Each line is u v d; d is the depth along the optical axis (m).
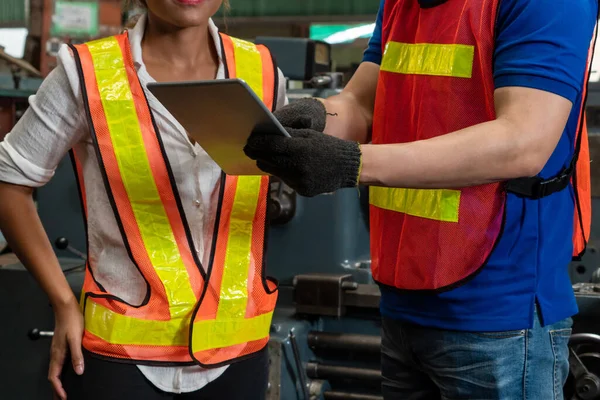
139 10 1.53
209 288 1.38
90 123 1.33
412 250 1.36
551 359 1.36
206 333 1.36
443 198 1.32
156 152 1.36
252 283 1.44
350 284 2.15
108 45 1.38
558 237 1.36
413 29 1.41
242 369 1.42
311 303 2.15
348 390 2.20
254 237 1.44
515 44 1.22
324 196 2.25
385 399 1.55
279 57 2.54
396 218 1.40
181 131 1.36
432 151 1.16
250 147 1.10
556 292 1.36
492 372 1.32
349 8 4.96
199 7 1.33
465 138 1.17
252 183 1.42
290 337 2.07
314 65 2.56
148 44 1.42
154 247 1.36
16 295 2.30
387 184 1.17
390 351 1.51
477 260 1.30
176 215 1.38
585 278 2.42
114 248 1.38
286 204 2.25
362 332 2.18
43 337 2.16
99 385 1.35
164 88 1.03
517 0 1.24
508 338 1.31
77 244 2.43
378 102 1.45
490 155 1.16
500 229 1.29
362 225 2.35
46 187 2.43
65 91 1.34
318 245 2.26
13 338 2.31
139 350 1.35
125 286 1.38
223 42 1.46
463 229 1.31
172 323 1.35
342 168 1.12
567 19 1.22
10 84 3.41
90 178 1.38
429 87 1.33
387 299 1.46
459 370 1.35
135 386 1.35
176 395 1.39
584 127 1.43
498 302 1.31
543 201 1.33
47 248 1.42
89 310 1.38
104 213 1.37
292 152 1.08
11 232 1.40
